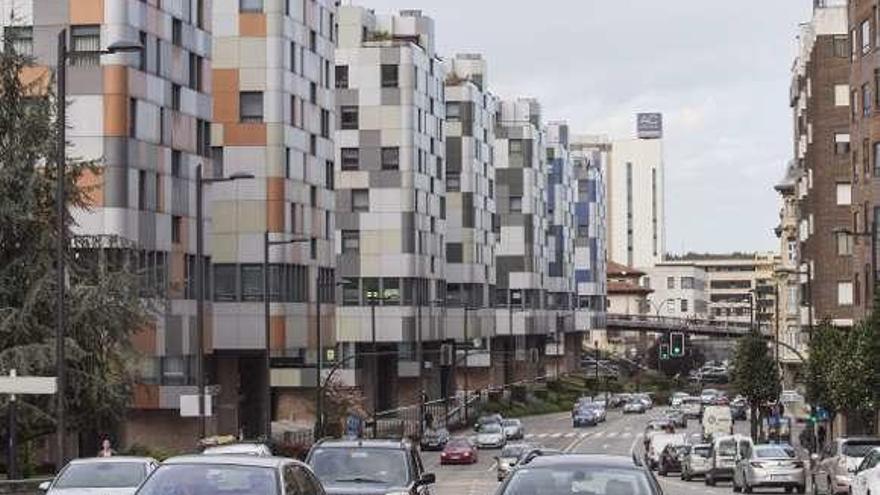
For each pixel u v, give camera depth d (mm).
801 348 118000
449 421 125625
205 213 75438
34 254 48781
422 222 119562
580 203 198750
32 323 47469
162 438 70562
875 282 60938
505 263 160000
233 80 86875
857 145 83312
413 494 23219
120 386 49719
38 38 66125
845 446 47125
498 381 157625
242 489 16859
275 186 86625
